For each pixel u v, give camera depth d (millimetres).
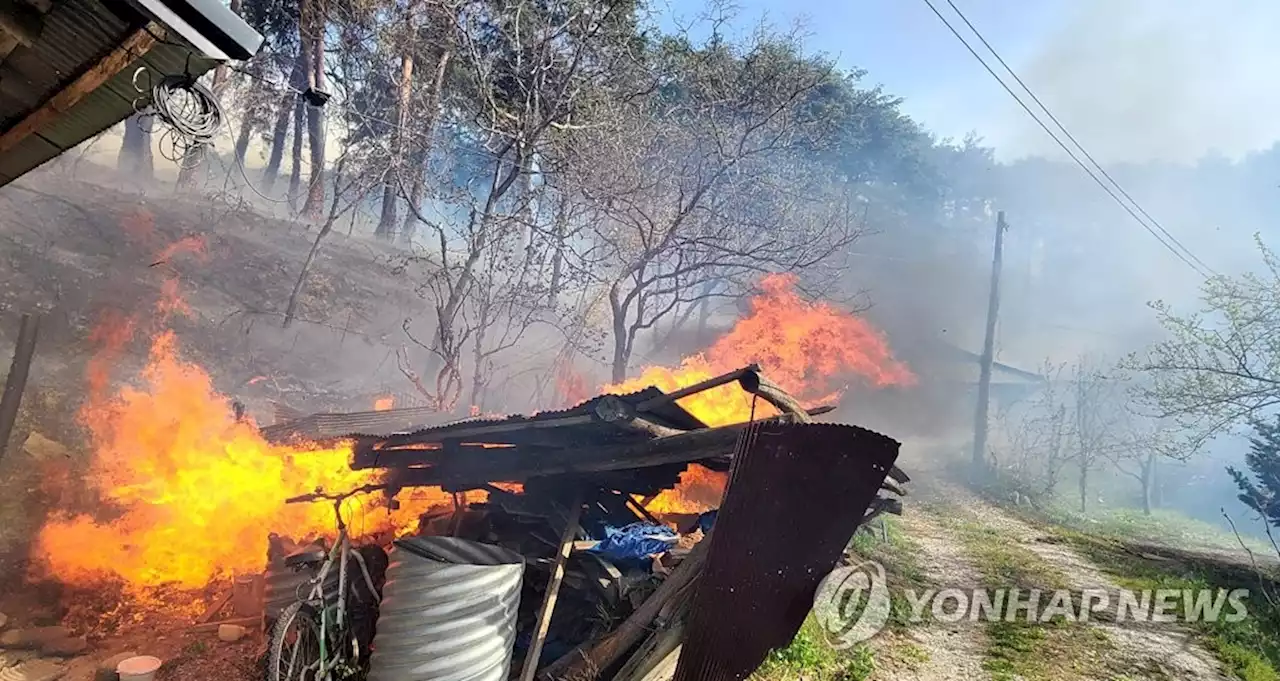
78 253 14438
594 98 14352
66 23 3400
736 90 15289
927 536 15094
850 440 4934
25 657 5750
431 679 4996
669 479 6828
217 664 5945
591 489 7020
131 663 5492
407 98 15180
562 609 6398
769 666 6836
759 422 5055
